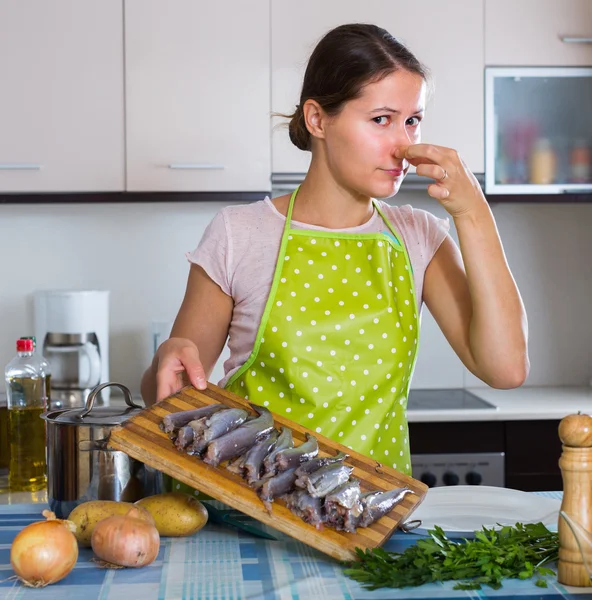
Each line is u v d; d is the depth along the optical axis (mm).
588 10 2861
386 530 1116
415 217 1534
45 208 3094
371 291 1463
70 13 2756
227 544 1159
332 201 1475
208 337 1490
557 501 1308
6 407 1832
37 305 2877
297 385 1424
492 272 1341
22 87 2756
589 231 3242
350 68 1300
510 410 2723
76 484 1246
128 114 2779
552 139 2873
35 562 982
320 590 985
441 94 2844
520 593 977
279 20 2791
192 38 2783
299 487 1110
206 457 1132
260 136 2811
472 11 2838
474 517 1255
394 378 1460
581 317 3256
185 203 3129
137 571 1052
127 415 1296
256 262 1473
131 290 3129
